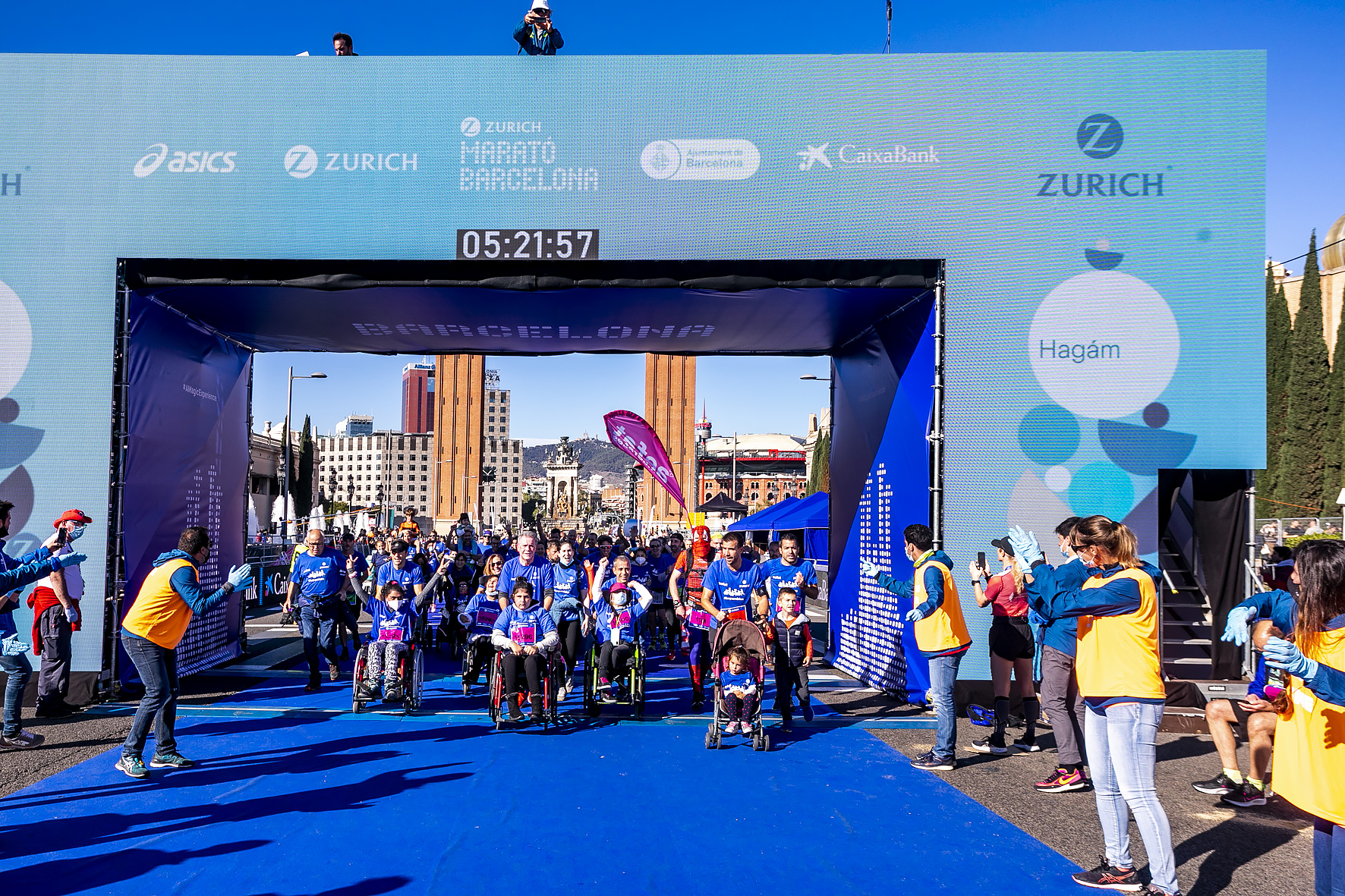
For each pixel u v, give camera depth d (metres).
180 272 8.41
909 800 5.55
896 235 8.34
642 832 4.90
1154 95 8.34
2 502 6.40
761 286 8.38
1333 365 38.31
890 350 9.58
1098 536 4.17
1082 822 5.16
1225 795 5.57
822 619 18.20
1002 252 8.31
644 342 11.12
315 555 9.41
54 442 8.30
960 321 8.30
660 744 6.96
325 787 5.63
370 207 8.37
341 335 10.77
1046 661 5.91
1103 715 4.17
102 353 8.38
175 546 9.75
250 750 6.57
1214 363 8.21
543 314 9.56
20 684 6.60
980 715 7.53
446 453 86.31
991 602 6.96
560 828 4.92
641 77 8.44
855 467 10.91
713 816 5.18
